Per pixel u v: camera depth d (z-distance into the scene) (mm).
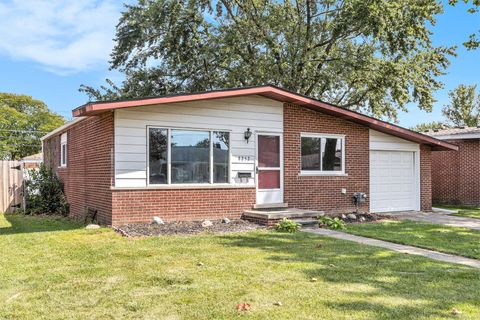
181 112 10953
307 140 13266
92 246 7719
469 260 7086
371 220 12570
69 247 7637
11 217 13648
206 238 8641
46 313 4402
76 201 13516
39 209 15141
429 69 21641
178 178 10883
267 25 22297
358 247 7914
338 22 19922
